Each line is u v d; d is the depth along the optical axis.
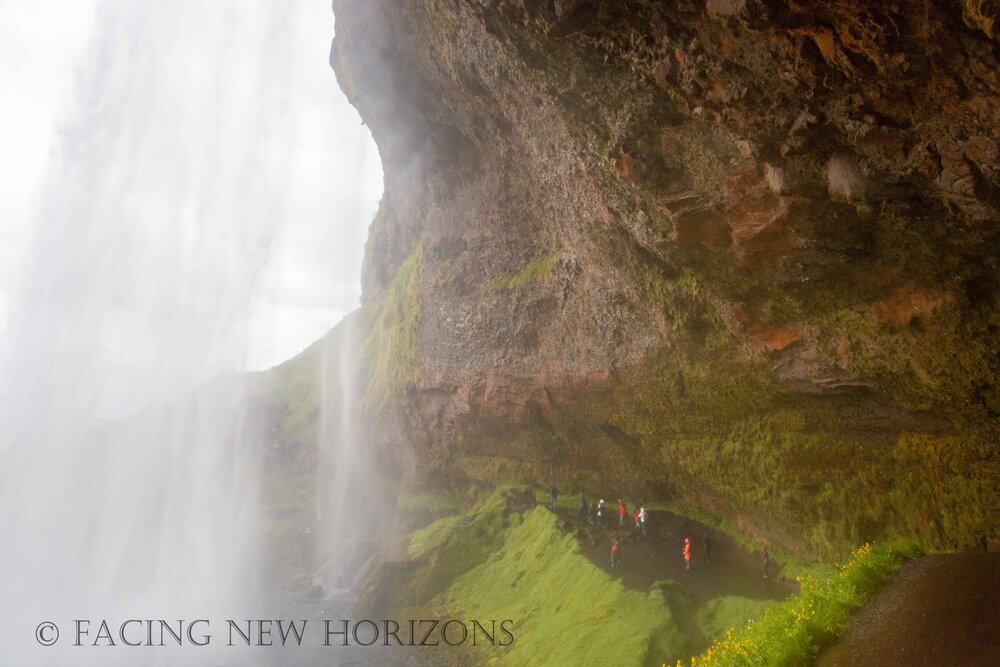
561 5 13.94
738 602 18.91
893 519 18.48
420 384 42.84
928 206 13.06
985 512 15.92
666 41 13.74
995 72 9.30
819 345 18.42
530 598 25.34
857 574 15.02
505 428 36.16
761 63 12.32
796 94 12.41
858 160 12.84
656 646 17.84
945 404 16.36
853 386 18.53
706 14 12.30
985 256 13.44
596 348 28.02
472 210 38.94
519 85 21.45
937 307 14.84
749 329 20.19
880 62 10.40
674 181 17.20
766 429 22.56
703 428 25.25
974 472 16.34
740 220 16.53
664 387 25.36
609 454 31.08
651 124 16.41
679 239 18.66
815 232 15.11
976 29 9.06
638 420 27.84
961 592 12.73
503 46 18.33
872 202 13.37
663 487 29.14
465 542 32.09
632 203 19.66
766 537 23.77
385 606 30.64
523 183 33.19
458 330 38.88
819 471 20.86
